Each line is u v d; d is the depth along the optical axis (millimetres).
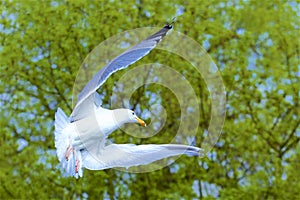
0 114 18625
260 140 18641
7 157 18469
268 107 18859
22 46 18875
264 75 18953
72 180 17766
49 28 18656
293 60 19047
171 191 18203
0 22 18859
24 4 18844
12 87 18922
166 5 19125
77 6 18672
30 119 18734
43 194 18156
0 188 18219
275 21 19188
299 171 18344
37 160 18234
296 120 18859
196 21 19141
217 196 18641
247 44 18812
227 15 19281
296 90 18688
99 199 18391
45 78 18859
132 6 18812
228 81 18859
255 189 17609
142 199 18531
